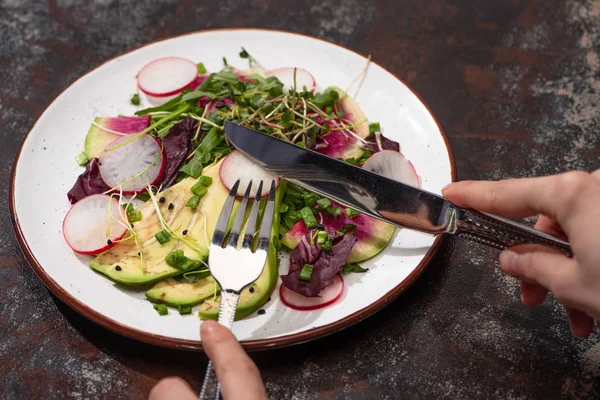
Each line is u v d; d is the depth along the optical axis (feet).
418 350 3.99
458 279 4.33
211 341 3.14
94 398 3.76
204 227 4.20
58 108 4.81
